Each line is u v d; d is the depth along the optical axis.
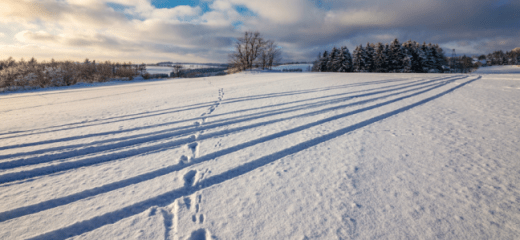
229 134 4.12
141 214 2.03
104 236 1.78
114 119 5.62
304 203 2.11
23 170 2.90
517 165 2.62
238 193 2.29
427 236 1.67
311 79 15.45
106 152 3.44
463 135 3.68
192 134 4.20
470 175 2.47
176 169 2.86
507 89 8.17
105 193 2.36
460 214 1.88
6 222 1.96
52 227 1.88
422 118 4.75
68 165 3.04
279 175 2.63
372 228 1.77
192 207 2.10
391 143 3.46
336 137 3.82
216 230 1.81
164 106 7.23
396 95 7.43
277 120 4.98
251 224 1.86
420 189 2.25
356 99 6.96
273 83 13.59
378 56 47.62
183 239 1.73
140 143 3.83
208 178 2.60
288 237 1.72
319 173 2.64
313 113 5.45
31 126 5.17
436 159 2.88
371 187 2.32
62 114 6.58
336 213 1.96
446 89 8.45
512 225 1.73
